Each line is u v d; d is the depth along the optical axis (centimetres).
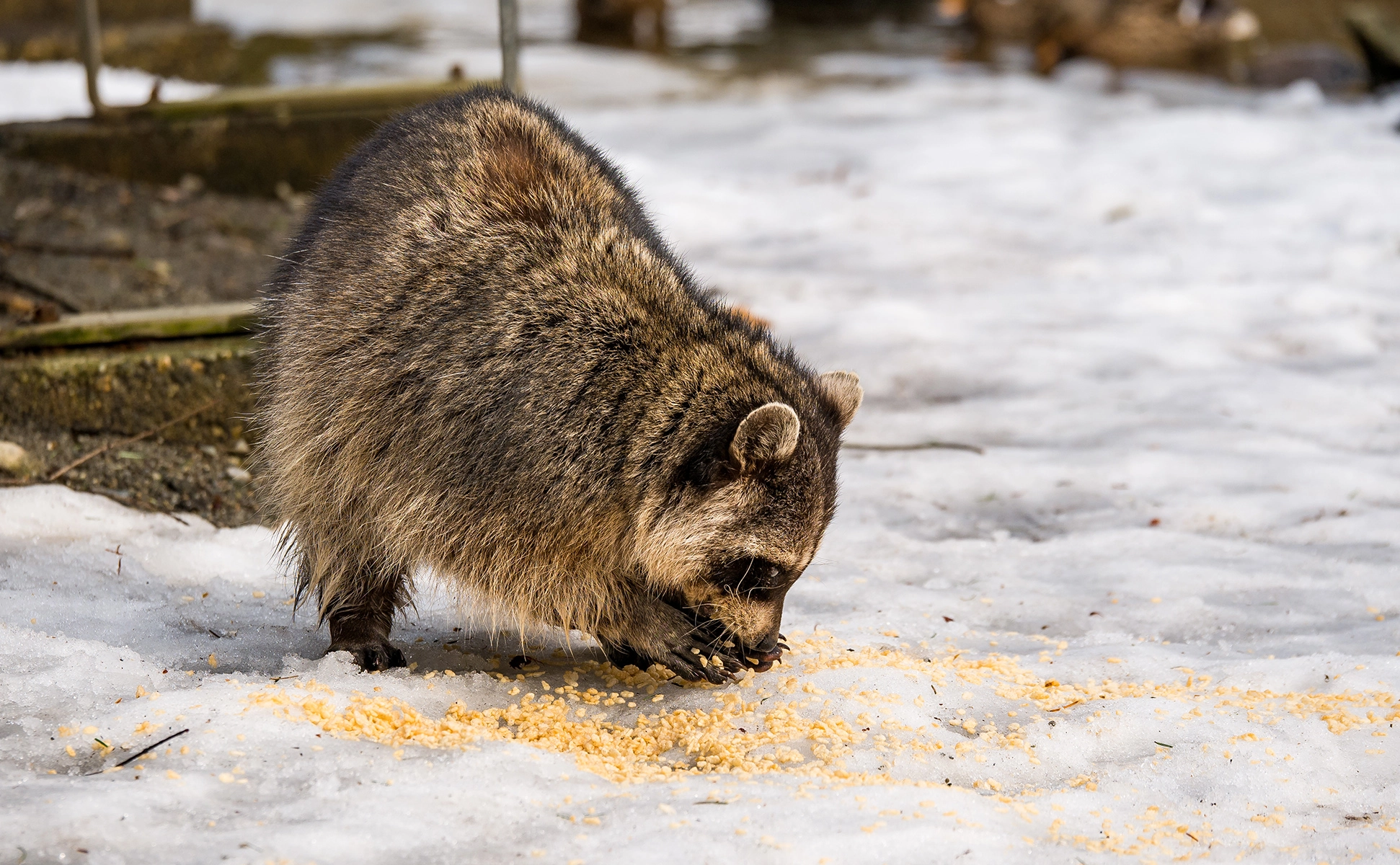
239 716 445
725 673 532
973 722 506
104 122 1144
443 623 612
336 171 596
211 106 1170
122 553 639
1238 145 1688
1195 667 564
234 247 1060
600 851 374
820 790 428
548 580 507
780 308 1154
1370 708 511
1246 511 758
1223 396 941
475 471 495
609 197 557
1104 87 2162
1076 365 1018
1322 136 1731
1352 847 413
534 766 437
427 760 436
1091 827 421
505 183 530
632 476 495
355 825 378
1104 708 508
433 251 517
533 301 507
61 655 500
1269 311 1123
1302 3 2634
